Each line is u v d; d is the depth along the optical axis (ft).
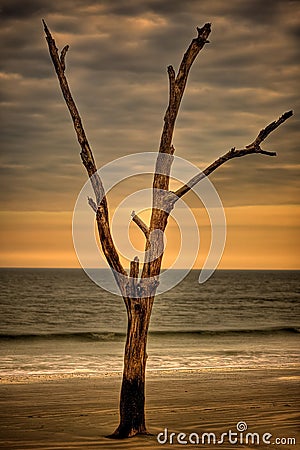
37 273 547.49
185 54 24.45
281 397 37.35
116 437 25.05
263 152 24.61
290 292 249.34
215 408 32.78
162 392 39.50
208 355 66.95
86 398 37.58
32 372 52.95
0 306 158.40
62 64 24.39
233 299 201.98
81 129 24.06
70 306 160.66
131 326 24.62
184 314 145.69
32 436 25.67
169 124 24.38
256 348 75.10
